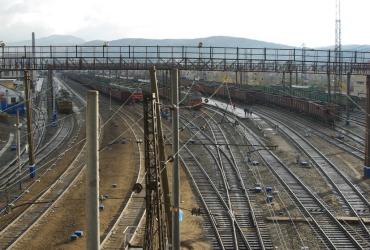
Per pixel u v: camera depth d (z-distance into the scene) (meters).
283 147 46.53
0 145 50.88
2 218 26.16
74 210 27.88
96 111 8.62
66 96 90.44
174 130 16.27
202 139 50.44
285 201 29.83
